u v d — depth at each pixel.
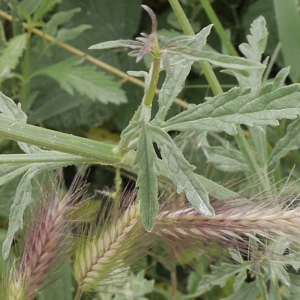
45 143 0.41
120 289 0.55
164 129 0.40
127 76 0.71
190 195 0.38
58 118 0.77
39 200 0.48
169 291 0.66
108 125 0.81
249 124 0.38
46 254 0.47
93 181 0.76
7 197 0.58
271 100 0.38
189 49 0.36
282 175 0.61
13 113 0.44
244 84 0.50
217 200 0.44
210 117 0.39
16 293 0.46
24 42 0.64
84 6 0.81
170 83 0.42
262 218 0.41
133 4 0.80
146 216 0.38
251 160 0.49
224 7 0.78
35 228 0.47
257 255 0.44
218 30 0.56
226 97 0.39
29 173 0.43
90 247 0.46
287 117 0.38
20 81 0.73
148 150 0.38
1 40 0.67
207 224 0.42
